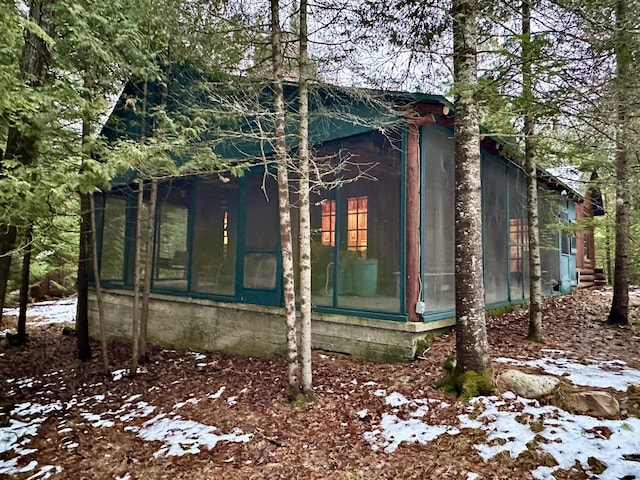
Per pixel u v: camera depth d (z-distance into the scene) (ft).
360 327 19.29
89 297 35.78
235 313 24.66
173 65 22.07
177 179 28.25
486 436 11.26
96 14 17.53
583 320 24.13
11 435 15.28
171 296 28.32
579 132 17.53
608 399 11.82
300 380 15.57
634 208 25.17
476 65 14.17
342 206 21.17
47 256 32.58
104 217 35.14
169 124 18.85
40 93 14.98
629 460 9.63
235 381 18.83
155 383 20.39
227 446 12.67
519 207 28.96
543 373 14.48
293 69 17.60
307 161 15.85
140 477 11.42
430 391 14.14
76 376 23.38
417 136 18.60
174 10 17.19
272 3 15.85
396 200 19.04
